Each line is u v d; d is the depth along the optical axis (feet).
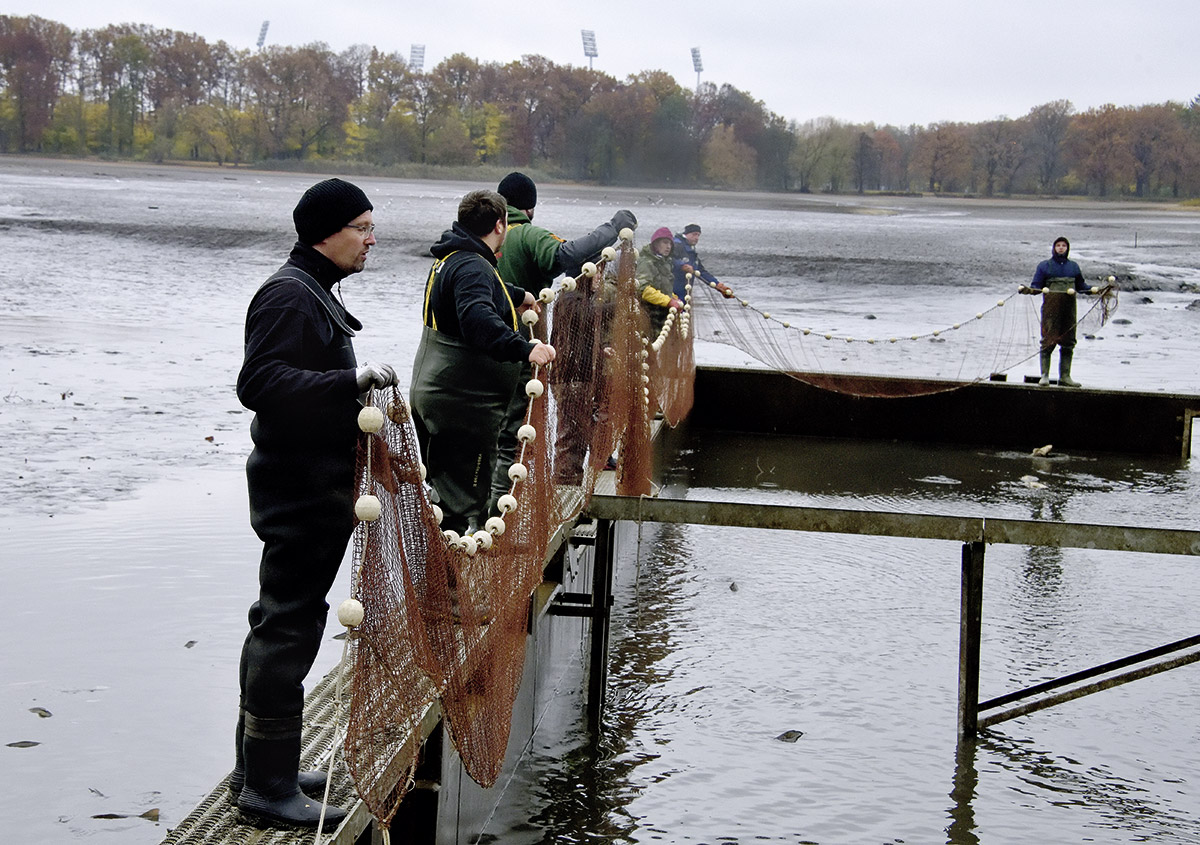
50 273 95.86
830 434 52.21
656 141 473.67
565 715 23.26
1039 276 50.42
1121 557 34.81
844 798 20.01
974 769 21.24
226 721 20.56
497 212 16.78
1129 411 49.88
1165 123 528.63
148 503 32.55
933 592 31.22
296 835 11.83
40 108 516.32
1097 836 19.01
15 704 20.70
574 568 25.80
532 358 15.42
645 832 18.71
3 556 27.78
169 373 52.54
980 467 46.44
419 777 15.33
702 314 45.01
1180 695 24.67
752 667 25.82
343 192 11.81
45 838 16.66
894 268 139.95
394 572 12.00
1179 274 140.05
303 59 508.12
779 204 405.59
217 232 152.87
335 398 11.28
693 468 44.50
